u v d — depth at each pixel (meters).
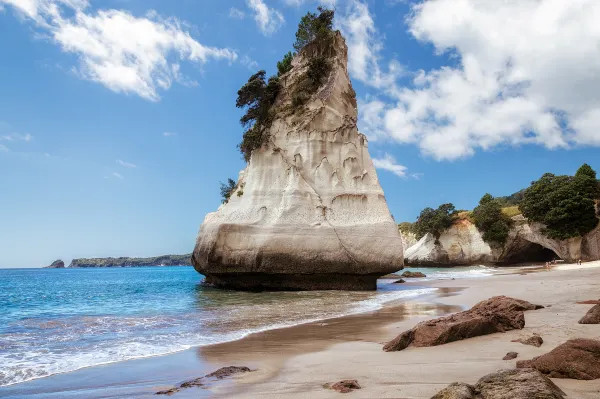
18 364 8.02
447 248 74.31
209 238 27.98
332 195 29.28
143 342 10.10
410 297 21.47
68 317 14.82
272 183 29.48
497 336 8.73
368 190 30.09
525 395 4.12
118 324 12.98
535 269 48.22
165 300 21.73
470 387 4.57
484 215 69.69
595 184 53.00
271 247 26.92
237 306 18.08
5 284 51.16
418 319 13.34
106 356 8.66
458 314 10.03
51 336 10.98
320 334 10.95
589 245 52.31
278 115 32.19
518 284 24.78
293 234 27.25
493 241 68.56
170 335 11.01
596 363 5.25
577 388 4.80
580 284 21.58
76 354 8.85
